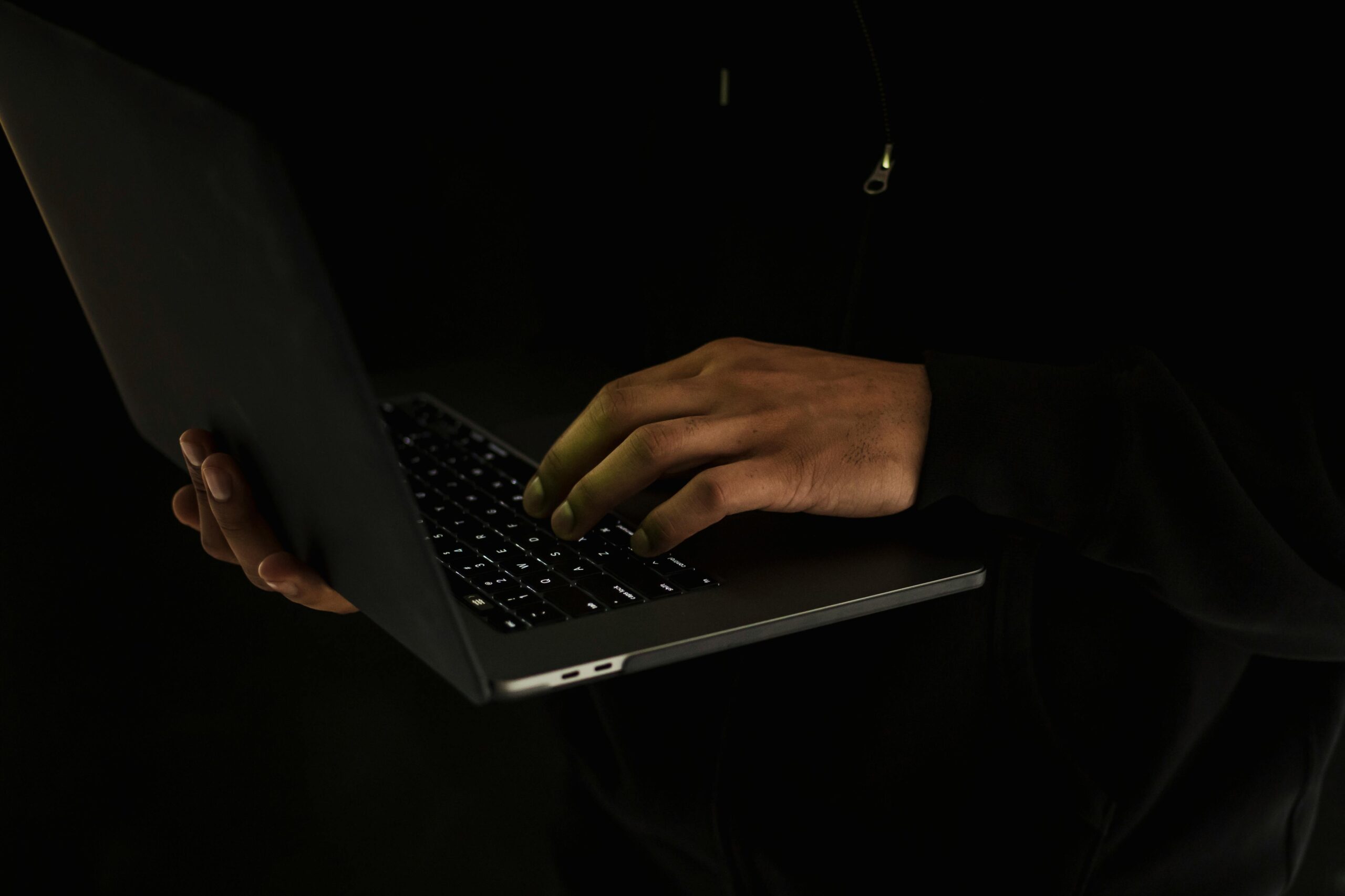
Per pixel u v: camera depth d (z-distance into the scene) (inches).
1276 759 25.8
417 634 18.0
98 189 19.4
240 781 74.7
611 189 35.2
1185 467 20.5
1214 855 26.1
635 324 36.0
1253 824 26.1
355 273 56.9
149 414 26.1
